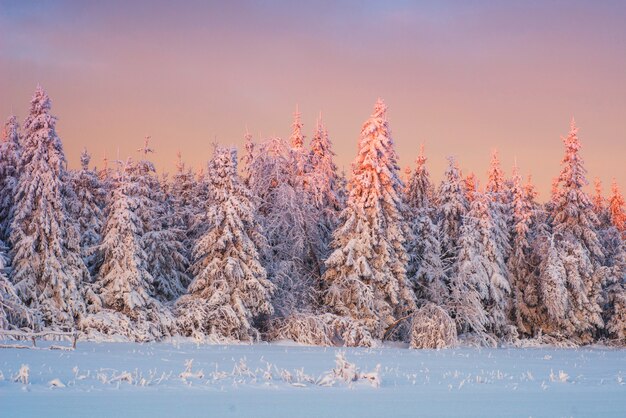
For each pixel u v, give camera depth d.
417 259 44.09
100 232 37.72
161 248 39.53
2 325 30.42
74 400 12.88
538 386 18.42
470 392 16.31
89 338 32.50
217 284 37.16
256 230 39.53
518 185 52.09
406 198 46.44
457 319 42.72
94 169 41.31
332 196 46.00
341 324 38.19
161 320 35.28
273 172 42.97
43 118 35.00
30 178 34.69
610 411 13.52
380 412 12.53
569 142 52.16
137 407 12.27
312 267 44.41
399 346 40.41
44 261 33.78
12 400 12.63
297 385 16.42
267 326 39.50
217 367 20.28
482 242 45.75
